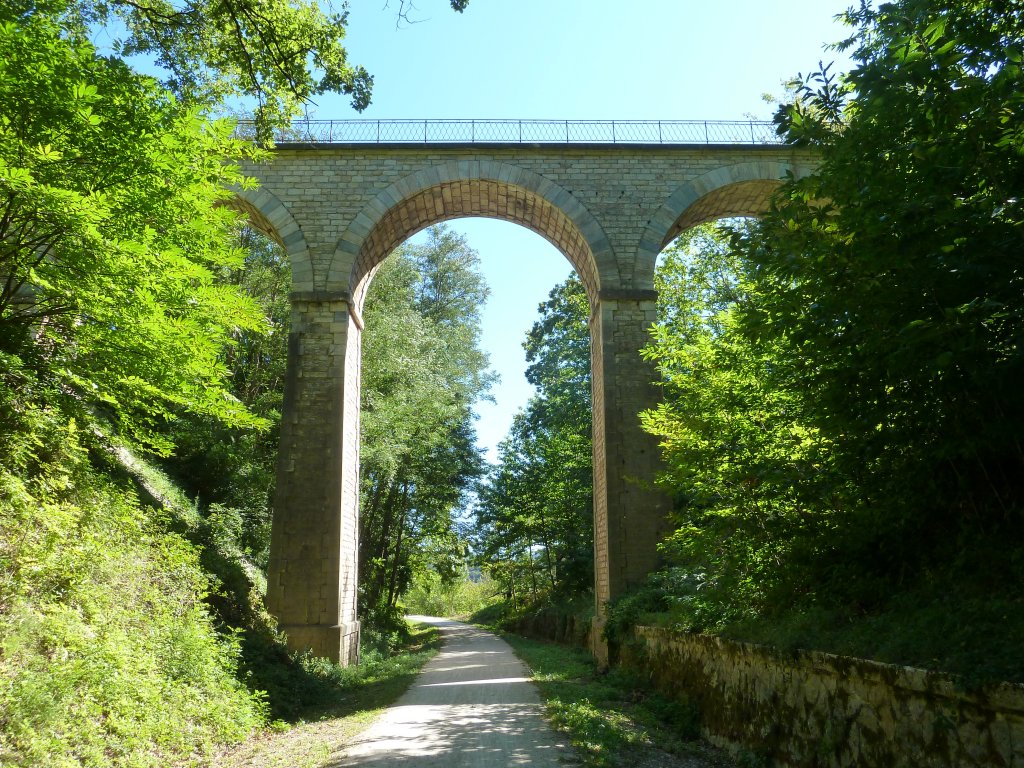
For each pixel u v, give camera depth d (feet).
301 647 54.24
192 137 29.94
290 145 63.87
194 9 35.50
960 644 15.64
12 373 28.37
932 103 18.03
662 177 65.10
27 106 25.02
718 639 28.84
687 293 80.02
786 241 22.08
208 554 48.39
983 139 17.31
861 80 19.27
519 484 111.55
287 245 62.54
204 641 32.45
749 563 29.66
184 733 25.53
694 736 30.32
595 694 38.32
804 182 22.30
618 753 24.76
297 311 61.31
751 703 25.39
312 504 57.57
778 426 29.12
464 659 67.82
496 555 126.31
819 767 20.18
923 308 18.47
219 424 67.36
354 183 63.93
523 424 116.98
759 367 29.99
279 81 36.19
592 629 61.26
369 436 81.25
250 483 68.85
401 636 102.42
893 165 19.62
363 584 98.43
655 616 43.75
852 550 24.40
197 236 30.81
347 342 61.05
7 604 22.72
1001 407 18.16
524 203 67.62
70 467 31.63
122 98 27.68
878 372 19.94
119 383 32.07
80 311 28.91
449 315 125.49
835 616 22.31
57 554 26.27
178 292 30.07
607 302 62.59
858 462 23.58
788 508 27.96
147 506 41.01
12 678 19.95
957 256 17.22
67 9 30.37
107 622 26.63
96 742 20.67
